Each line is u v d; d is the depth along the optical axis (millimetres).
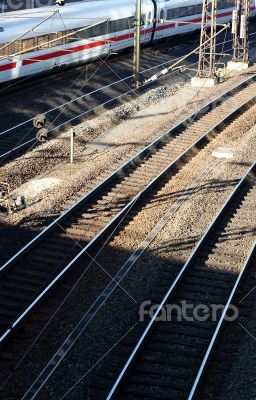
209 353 12000
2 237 16766
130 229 17422
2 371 11875
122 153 22766
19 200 18547
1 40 28734
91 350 12344
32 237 16812
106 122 26750
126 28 38031
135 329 13000
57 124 26422
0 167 21641
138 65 31531
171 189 19953
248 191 19969
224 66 37625
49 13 32562
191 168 21797
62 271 14836
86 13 34906
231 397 11078
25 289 14516
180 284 14656
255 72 36188
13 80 30406
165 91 32125
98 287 14523
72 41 33688
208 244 16500
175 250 16156
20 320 13078
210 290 14531
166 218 17875
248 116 28141
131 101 29844
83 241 16734
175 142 24219
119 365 11898
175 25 42906
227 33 49312
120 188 19953
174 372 11789
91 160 22734
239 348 12406
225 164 21859
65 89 31672
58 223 17359
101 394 11195
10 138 24484
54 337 12820
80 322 13203
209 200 19062
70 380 11531
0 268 14961
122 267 15359
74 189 19625
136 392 11281
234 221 17891
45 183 20422
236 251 16172
